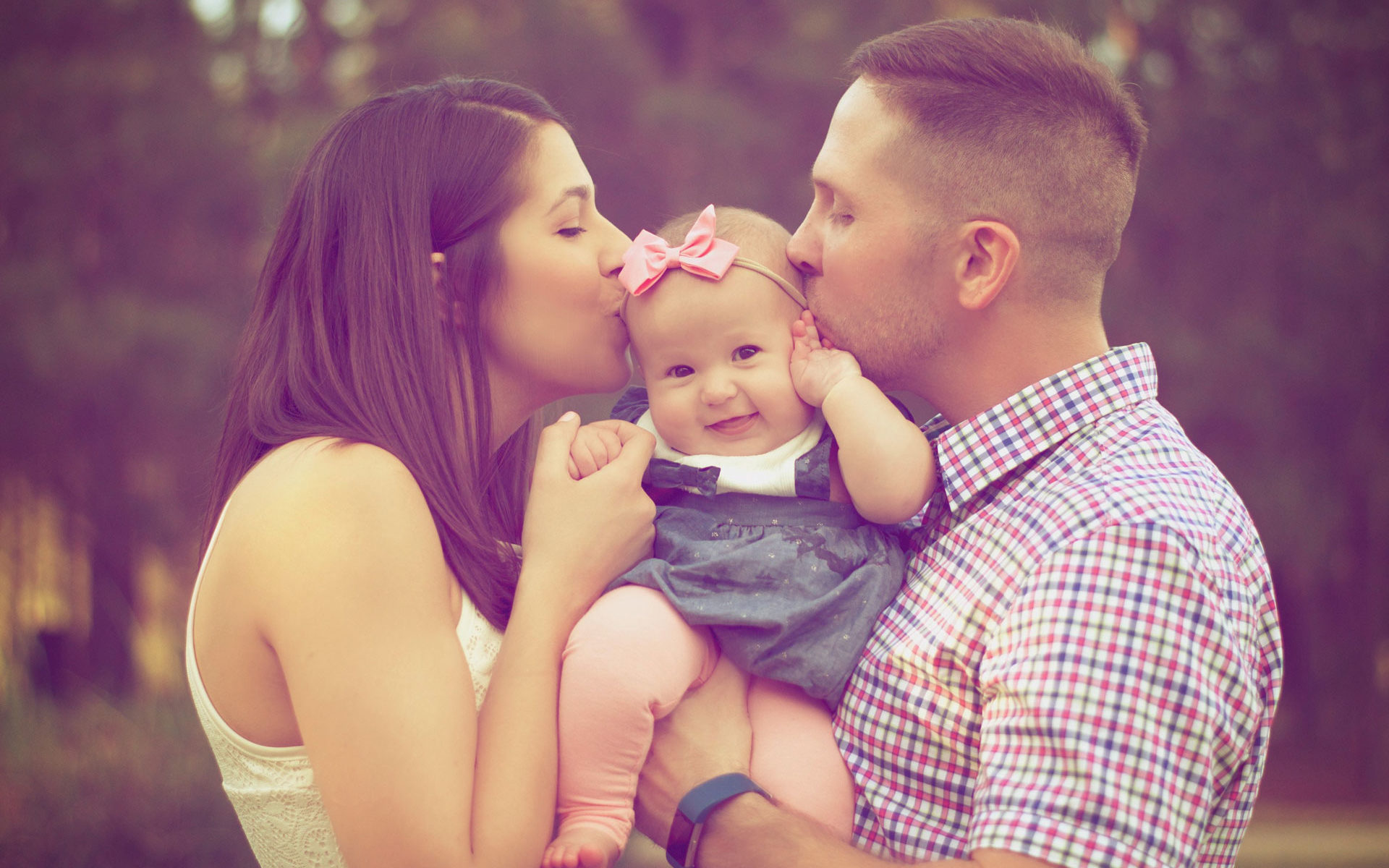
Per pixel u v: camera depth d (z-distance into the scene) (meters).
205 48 13.56
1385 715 12.99
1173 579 1.53
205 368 12.00
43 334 11.58
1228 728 1.51
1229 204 14.02
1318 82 14.30
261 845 1.71
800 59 13.93
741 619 1.74
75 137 12.50
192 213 12.78
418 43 13.48
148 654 11.80
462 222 1.91
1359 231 13.59
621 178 13.62
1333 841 10.05
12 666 7.40
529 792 1.58
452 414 1.84
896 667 1.75
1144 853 1.43
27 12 12.91
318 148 1.99
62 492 11.96
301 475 1.62
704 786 1.68
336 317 1.86
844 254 1.92
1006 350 1.92
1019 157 1.85
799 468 1.88
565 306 1.96
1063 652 1.52
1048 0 13.72
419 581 1.60
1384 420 13.55
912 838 1.70
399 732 1.50
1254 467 13.43
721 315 1.88
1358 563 13.66
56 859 5.11
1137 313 13.74
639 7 15.52
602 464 1.89
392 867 1.48
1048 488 1.76
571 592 1.76
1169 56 14.78
